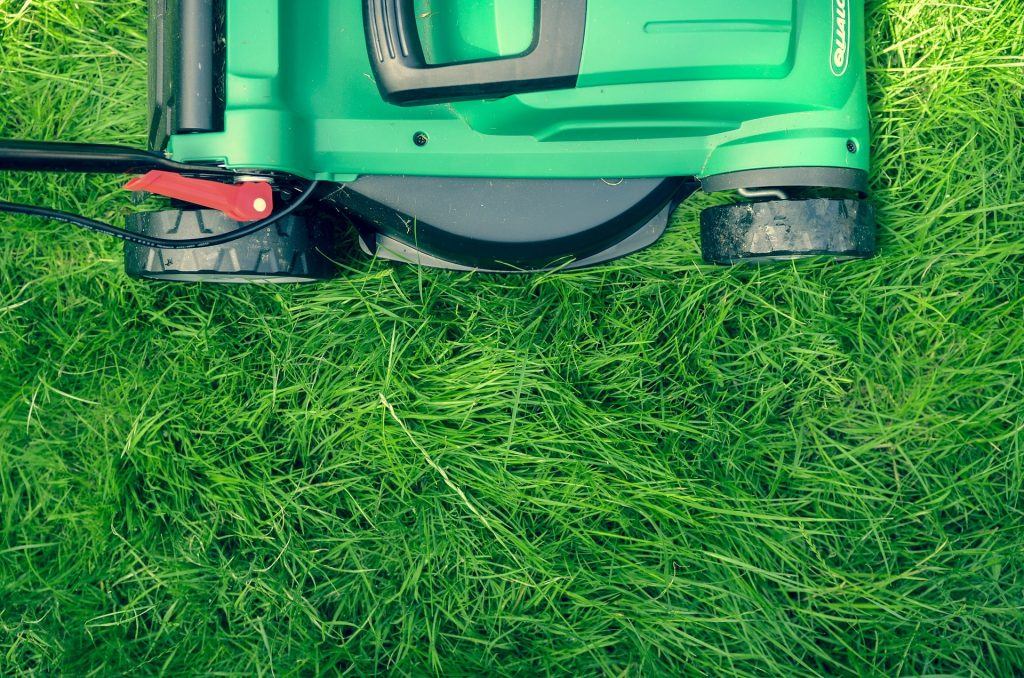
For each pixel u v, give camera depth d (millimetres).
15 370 1284
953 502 1229
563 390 1234
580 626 1225
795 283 1255
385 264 1266
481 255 1141
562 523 1240
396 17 932
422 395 1243
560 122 1019
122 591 1265
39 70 1311
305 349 1273
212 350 1271
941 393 1249
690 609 1223
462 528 1234
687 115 1024
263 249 1073
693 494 1224
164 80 1042
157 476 1268
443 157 1058
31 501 1283
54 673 1243
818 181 1056
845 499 1247
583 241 1130
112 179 1301
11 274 1293
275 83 992
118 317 1283
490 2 985
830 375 1260
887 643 1222
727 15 954
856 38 1061
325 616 1259
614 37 948
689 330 1261
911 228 1268
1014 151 1271
